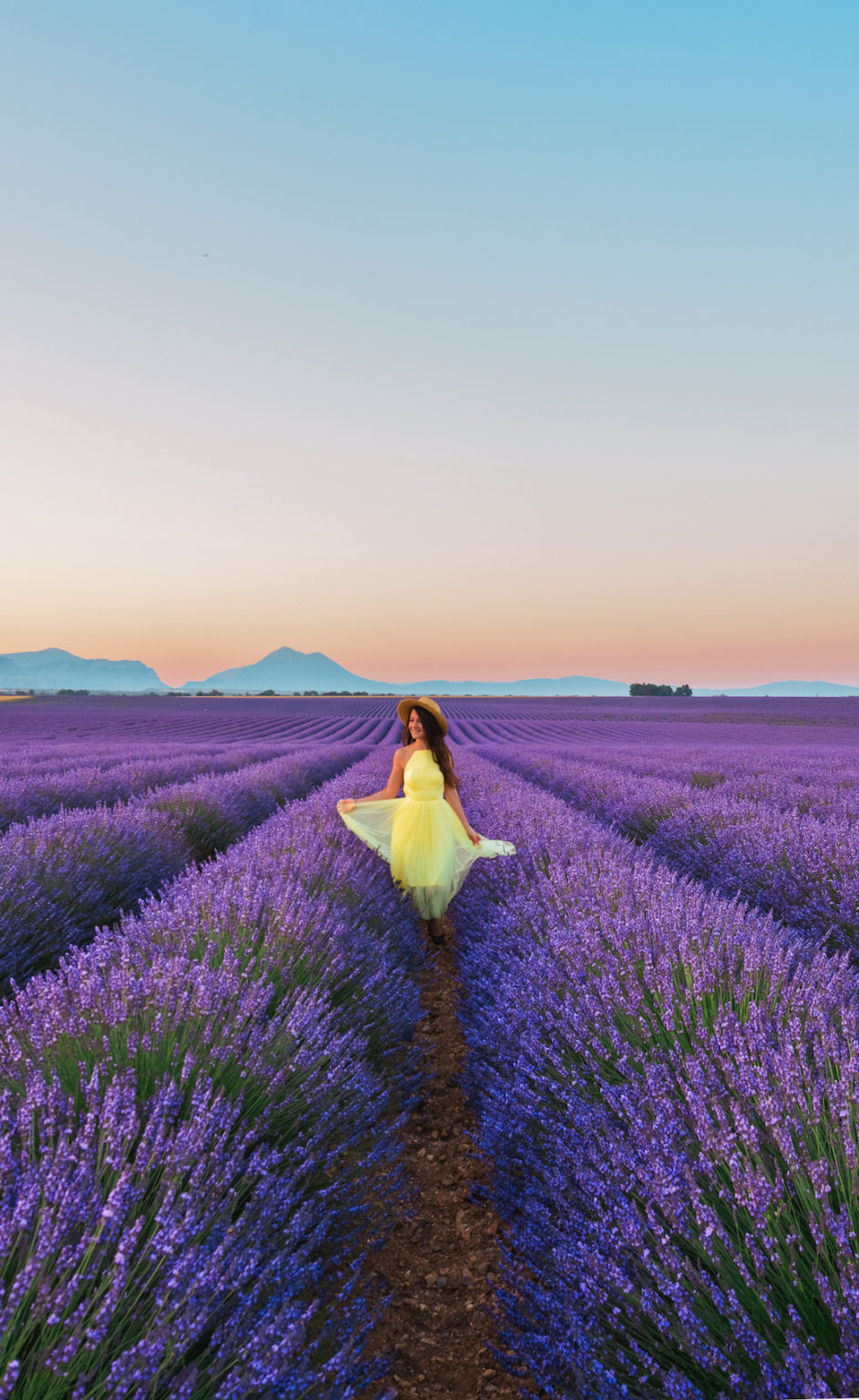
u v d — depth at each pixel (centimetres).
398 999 335
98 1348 119
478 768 1512
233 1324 132
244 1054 218
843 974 289
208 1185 155
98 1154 150
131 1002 232
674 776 1377
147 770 1261
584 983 284
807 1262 141
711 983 254
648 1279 152
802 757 1852
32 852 493
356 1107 234
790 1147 159
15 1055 196
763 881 520
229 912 338
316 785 1434
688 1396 126
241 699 10844
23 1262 127
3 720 4266
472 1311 187
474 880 531
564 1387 149
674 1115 186
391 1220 215
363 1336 171
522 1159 223
